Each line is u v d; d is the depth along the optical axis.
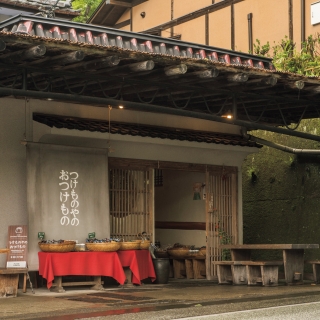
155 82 9.29
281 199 14.33
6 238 10.10
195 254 12.20
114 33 9.66
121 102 8.84
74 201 10.24
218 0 16.28
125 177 11.17
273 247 10.79
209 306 7.95
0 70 8.49
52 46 7.49
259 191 14.91
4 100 10.23
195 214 13.05
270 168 14.67
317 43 14.09
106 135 10.52
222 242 12.32
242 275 10.95
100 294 9.43
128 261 10.40
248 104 11.68
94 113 11.05
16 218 10.23
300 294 9.34
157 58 8.25
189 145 11.57
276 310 7.57
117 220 11.03
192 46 10.38
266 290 9.92
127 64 8.42
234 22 15.84
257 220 14.88
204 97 10.56
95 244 9.91
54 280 9.84
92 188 10.43
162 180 13.87
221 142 11.98
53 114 10.61
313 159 13.56
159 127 11.76
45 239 9.93
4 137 10.20
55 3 15.29
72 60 7.80
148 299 8.79
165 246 13.31
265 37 15.14
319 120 13.60
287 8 14.70
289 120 13.27
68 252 9.75
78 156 10.35
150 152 11.43
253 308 7.79
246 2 15.59
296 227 13.88
